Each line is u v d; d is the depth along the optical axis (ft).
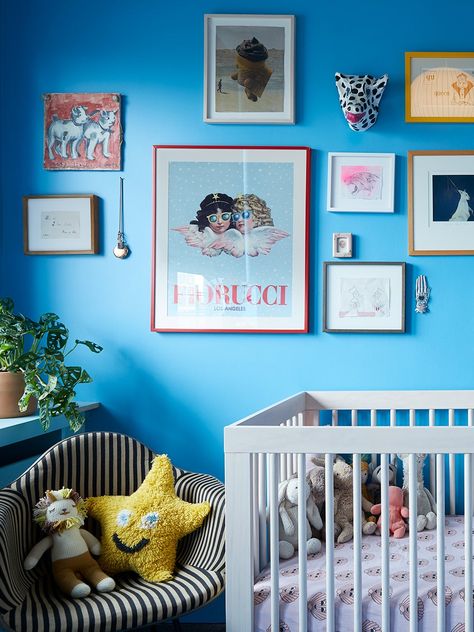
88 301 7.91
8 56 7.94
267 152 7.78
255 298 7.79
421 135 7.80
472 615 5.00
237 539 5.18
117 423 7.89
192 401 7.86
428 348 7.80
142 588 5.55
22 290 7.95
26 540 5.66
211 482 6.34
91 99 7.86
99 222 7.90
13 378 6.79
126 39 7.88
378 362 7.81
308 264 7.78
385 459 5.05
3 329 6.54
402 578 5.48
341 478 6.86
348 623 5.14
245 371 7.83
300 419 7.45
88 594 5.36
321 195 7.82
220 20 7.80
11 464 6.64
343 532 6.58
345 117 7.71
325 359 7.82
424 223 7.77
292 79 7.75
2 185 7.95
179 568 5.97
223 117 7.77
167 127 7.86
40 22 7.92
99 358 7.91
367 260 7.81
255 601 5.26
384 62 7.80
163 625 7.50
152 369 7.86
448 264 7.80
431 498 7.23
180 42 7.86
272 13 7.82
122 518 5.93
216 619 7.59
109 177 7.89
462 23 7.78
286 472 7.14
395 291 7.77
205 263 7.80
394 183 7.77
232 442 5.18
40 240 7.88
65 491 5.87
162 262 7.83
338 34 7.80
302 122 7.81
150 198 7.88
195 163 7.81
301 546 5.07
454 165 7.77
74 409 6.77
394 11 7.80
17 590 5.17
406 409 7.75
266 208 7.78
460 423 7.75
